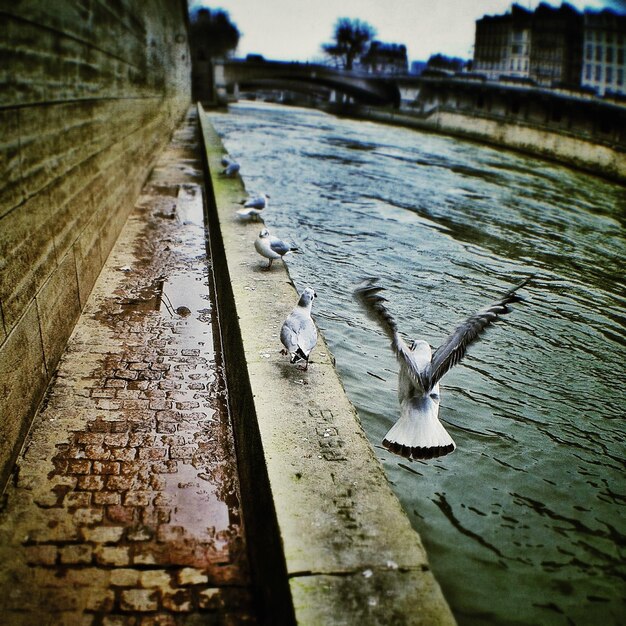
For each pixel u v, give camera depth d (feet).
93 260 24.36
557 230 55.01
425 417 10.50
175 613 10.44
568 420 22.54
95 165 24.66
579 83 249.34
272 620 9.59
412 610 8.51
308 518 10.19
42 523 12.00
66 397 16.39
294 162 83.66
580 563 15.43
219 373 18.89
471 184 78.23
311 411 13.52
